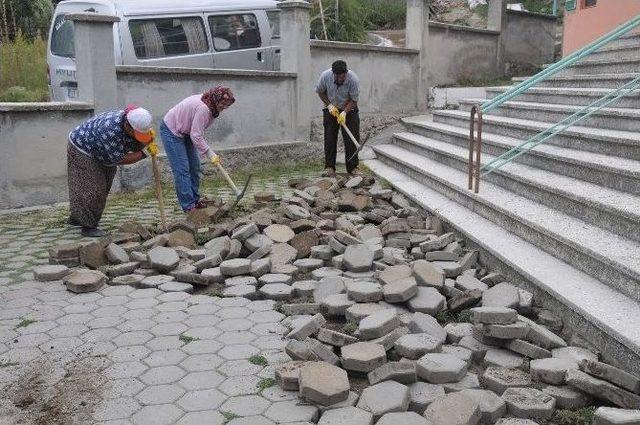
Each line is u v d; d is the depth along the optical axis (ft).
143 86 25.94
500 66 41.73
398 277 14.11
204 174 28.53
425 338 11.50
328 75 26.35
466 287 14.14
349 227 18.15
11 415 9.78
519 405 9.66
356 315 12.64
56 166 23.80
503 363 11.05
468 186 19.74
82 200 18.95
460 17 58.75
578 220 15.62
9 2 48.52
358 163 28.84
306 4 31.12
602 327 11.03
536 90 25.80
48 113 23.26
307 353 11.17
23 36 46.96
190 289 14.93
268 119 31.01
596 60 26.86
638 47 25.63
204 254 16.62
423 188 23.56
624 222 14.01
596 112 20.08
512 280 14.58
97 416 9.72
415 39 36.29
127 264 15.98
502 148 21.94
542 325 12.57
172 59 28.63
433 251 16.28
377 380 10.36
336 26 46.44
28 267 16.60
